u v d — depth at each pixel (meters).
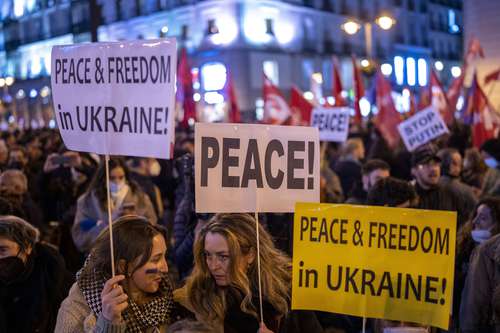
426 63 63.72
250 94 47.81
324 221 3.00
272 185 3.34
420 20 65.56
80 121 3.15
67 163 8.02
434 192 6.14
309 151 3.41
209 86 48.72
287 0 50.75
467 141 13.35
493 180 7.16
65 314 2.92
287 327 3.17
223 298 3.05
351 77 56.81
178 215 5.29
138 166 8.03
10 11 68.88
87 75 3.12
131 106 3.00
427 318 2.86
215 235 3.04
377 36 59.72
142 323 2.88
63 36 61.50
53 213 8.13
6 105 47.28
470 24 22.86
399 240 2.91
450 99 15.56
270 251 3.21
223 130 3.26
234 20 47.94
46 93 61.56
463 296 3.97
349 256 2.97
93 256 2.93
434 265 2.86
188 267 5.16
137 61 2.98
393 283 2.91
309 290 3.01
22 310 3.63
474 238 4.41
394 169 9.97
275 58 49.84
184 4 50.84
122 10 56.28
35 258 3.76
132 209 5.79
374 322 3.59
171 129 2.89
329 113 9.30
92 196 6.04
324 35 54.56
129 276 2.89
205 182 3.24
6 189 6.12
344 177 9.09
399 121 12.34
